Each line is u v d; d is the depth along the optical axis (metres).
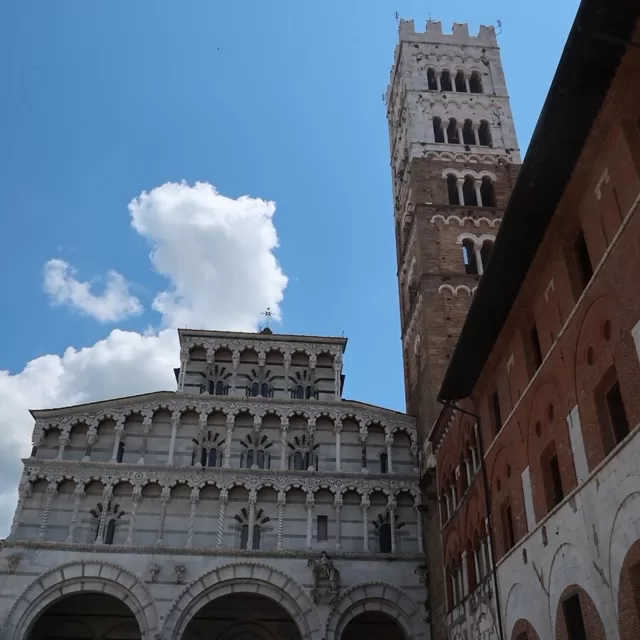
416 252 60.25
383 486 52.88
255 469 52.31
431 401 51.62
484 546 36.00
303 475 52.56
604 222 22.81
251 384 57.25
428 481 50.28
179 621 46.44
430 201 62.12
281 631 51.34
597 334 22.80
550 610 26.00
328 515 51.78
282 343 59.06
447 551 44.38
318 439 54.91
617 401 22.34
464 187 64.56
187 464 52.41
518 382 31.08
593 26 19.72
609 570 21.28
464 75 73.62
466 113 69.75
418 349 58.22
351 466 54.03
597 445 22.56
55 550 47.91
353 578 48.94
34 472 50.75
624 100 21.38
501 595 32.22
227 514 50.88
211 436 54.12
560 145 23.66
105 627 50.31
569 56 20.62
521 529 29.66
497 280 29.94
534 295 29.52
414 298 60.41
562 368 25.56
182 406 54.78
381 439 55.50
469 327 33.12
